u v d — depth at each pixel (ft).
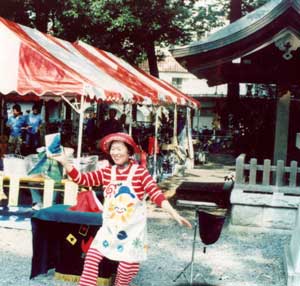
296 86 35.78
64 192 26.30
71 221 17.62
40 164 27.53
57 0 70.69
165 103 50.78
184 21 81.61
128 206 14.82
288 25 29.30
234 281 19.92
